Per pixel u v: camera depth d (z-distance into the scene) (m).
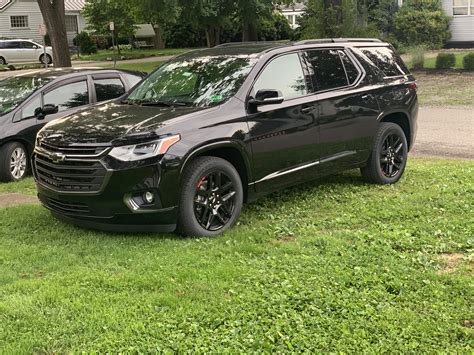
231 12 24.03
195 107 5.95
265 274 4.55
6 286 4.45
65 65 18.73
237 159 5.99
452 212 6.25
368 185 7.65
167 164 5.31
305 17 23.00
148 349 3.46
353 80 7.27
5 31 44.28
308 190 7.43
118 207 5.34
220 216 5.77
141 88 6.91
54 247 5.40
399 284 4.30
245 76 6.17
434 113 15.17
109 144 5.32
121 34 40.81
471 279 4.41
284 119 6.29
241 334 3.62
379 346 3.47
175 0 20.83
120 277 4.54
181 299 4.12
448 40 28.88
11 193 8.12
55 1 18.27
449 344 3.51
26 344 3.54
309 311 3.91
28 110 9.08
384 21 28.62
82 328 3.73
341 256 4.94
